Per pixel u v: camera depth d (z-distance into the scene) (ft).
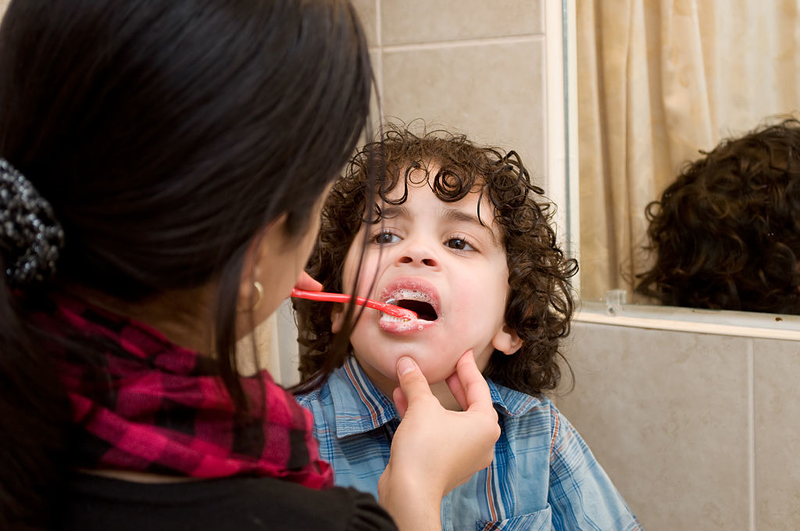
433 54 3.46
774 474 2.96
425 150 2.48
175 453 1.16
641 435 3.23
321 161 1.20
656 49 3.19
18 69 1.11
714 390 3.05
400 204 2.30
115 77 1.05
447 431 1.83
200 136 1.08
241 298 1.25
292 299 2.79
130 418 1.17
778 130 3.02
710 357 3.04
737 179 3.07
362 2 3.55
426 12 3.44
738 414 3.01
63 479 1.15
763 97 3.04
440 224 2.31
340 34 1.21
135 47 1.05
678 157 3.23
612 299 3.31
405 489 1.71
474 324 2.23
